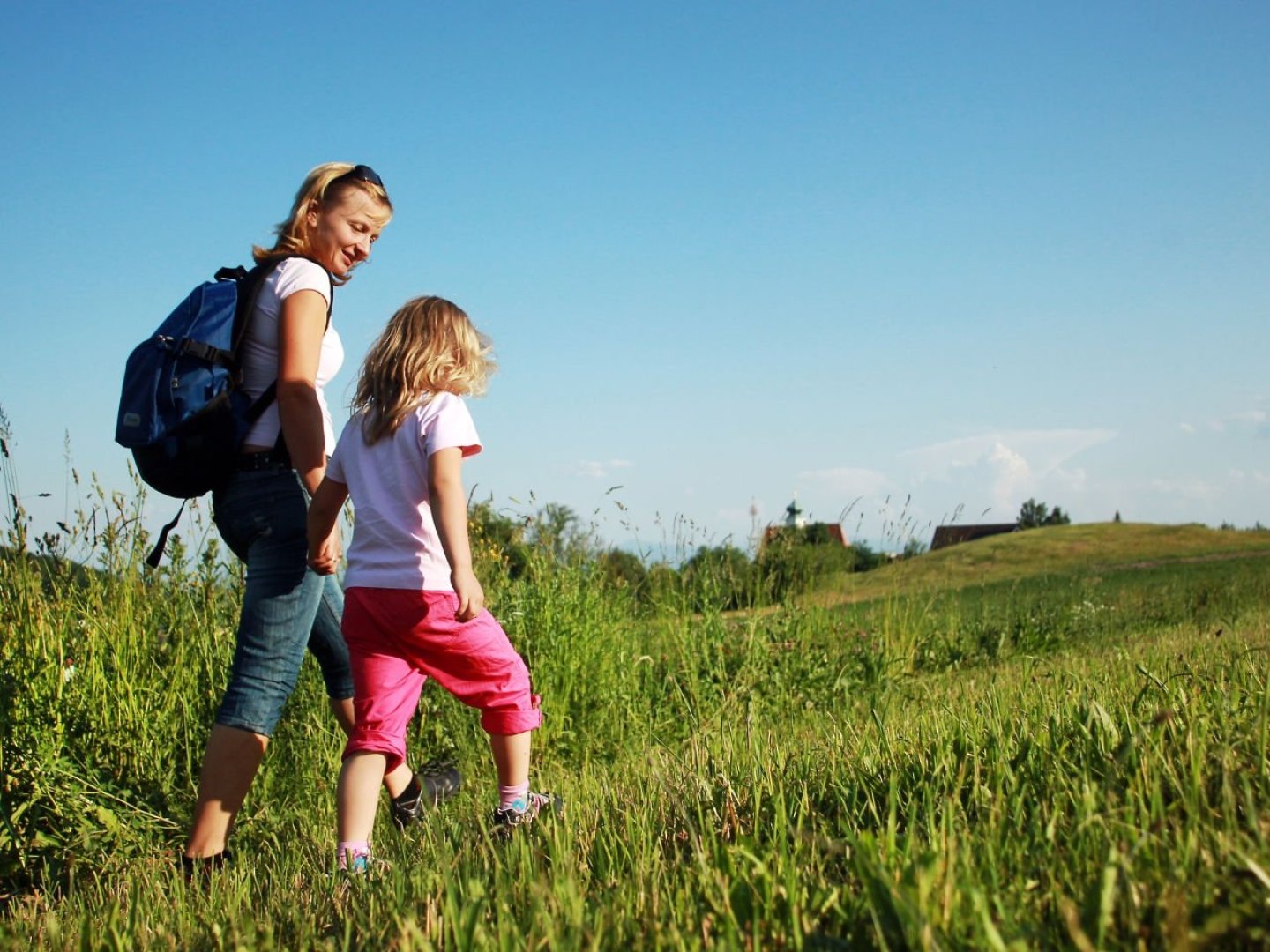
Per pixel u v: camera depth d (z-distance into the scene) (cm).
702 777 329
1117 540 4272
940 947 160
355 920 248
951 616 1032
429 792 450
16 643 444
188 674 475
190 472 368
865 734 376
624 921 204
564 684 614
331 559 376
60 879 391
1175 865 188
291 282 371
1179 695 311
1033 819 225
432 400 357
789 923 189
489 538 680
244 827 443
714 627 795
